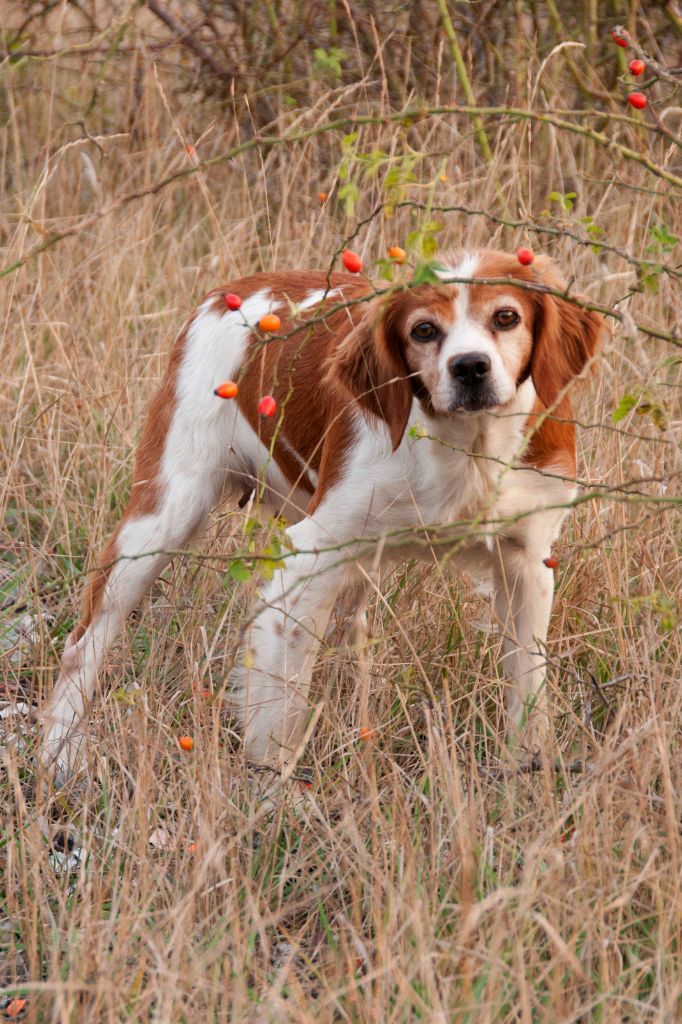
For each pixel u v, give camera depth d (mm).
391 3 10578
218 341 6785
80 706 6441
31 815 5371
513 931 4227
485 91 10227
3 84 11055
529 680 6086
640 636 5980
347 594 6770
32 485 8203
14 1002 4551
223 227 10008
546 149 9984
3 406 8719
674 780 5102
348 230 8922
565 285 5871
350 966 4297
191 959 4395
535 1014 4258
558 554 7012
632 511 6914
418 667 6223
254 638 6137
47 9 11133
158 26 12109
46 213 10719
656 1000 4242
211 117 11133
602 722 6012
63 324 8625
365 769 5352
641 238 9000
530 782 5332
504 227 8609
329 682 6301
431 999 3955
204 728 5836
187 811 5375
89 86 11281
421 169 9406
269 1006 4109
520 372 5754
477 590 6656
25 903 4824
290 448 6562
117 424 8391
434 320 5598
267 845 5230
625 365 7996
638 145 9305
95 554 7422
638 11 10219
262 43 11078
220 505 7219
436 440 5562
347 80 10539
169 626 6879
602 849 4594
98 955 4301
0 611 7086
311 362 6379
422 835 5039
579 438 7719
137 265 9422
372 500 5945
